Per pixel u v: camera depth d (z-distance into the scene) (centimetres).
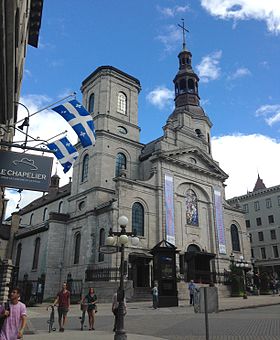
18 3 927
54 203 5034
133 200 3512
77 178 4066
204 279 3425
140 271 3241
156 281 2389
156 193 3750
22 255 4400
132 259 3161
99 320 1775
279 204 6359
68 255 3725
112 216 3297
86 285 2970
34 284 3659
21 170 1020
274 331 1220
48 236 3828
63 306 1413
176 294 2455
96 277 3100
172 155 4025
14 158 1028
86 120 1472
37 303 3114
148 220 3566
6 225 4888
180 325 1483
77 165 4141
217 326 1417
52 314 1383
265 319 1599
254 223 6669
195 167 4203
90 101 4412
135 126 4316
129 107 4366
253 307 2317
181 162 4056
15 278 3697
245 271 3775
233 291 3459
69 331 1391
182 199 3984
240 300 2831
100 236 3425
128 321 1692
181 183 4041
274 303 2522
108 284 2828
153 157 3884
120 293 1152
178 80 5181
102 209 3481
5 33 824
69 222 3903
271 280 3947
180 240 3750
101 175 3762
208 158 4394
